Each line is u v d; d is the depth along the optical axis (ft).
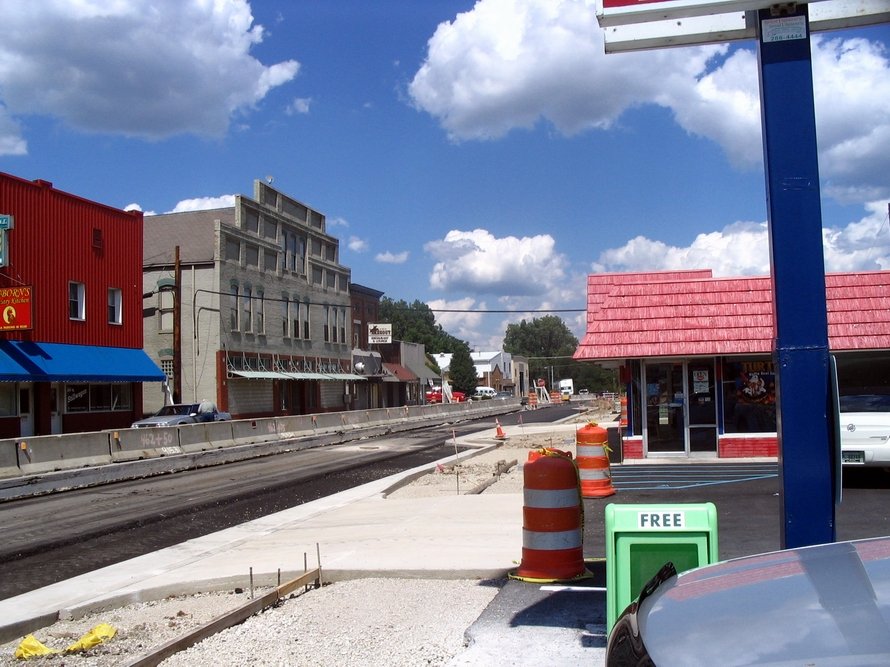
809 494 17.22
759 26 18.31
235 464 81.82
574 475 25.35
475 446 93.35
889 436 45.09
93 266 106.32
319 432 111.04
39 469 63.16
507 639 19.48
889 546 10.81
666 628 9.52
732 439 61.93
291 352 162.20
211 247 142.41
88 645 21.52
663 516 16.71
